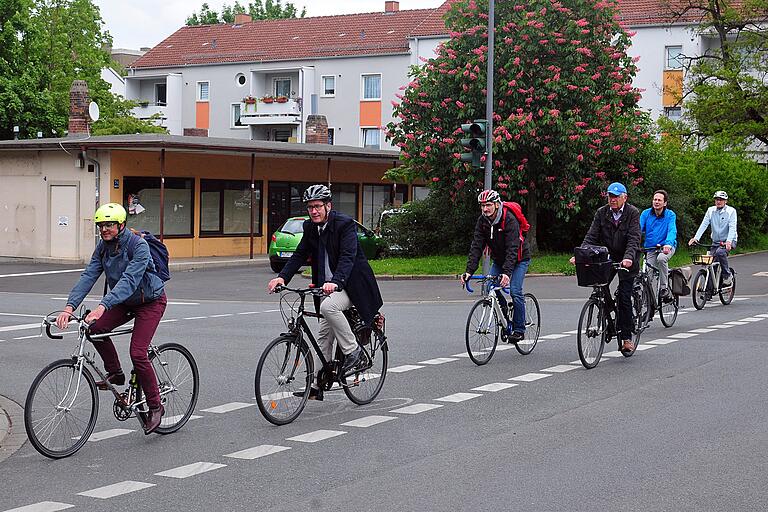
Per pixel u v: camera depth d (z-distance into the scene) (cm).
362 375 934
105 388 791
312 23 6744
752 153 4381
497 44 2814
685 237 3347
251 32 6900
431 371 1138
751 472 684
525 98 2795
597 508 600
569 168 2825
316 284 905
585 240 1221
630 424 844
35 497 643
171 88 6844
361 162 4069
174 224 3428
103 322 803
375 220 4172
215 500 629
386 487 652
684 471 687
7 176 3481
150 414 809
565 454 739
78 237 3294
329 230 890
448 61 2894
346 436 812
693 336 1430
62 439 756
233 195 3616
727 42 4478
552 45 2806
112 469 715
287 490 649
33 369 1207
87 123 4091
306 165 3872
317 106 6344
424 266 2748
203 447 782
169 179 3403
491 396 983
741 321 1622
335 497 630
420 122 2977
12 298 2205
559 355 1261
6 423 894
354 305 904
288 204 3819
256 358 1256
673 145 3731
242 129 6631
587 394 989
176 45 7088
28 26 5434
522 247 1221
